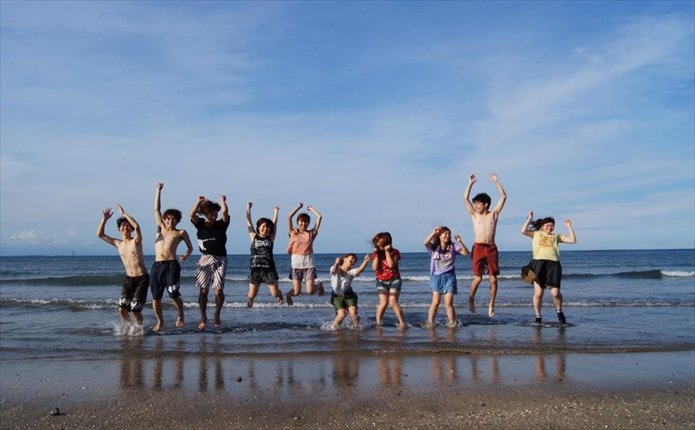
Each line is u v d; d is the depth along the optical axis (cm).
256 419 428
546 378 550
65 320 1003
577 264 5056
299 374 567
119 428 412
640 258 6781
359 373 571
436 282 892
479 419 428
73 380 550
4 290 1897
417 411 445
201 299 873
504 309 1158
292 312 1127
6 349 707
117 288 1980
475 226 966
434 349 684
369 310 1132
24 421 429
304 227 952
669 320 973
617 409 455
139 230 857
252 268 921
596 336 790
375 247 899
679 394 498
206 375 566
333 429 407
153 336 811
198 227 888
